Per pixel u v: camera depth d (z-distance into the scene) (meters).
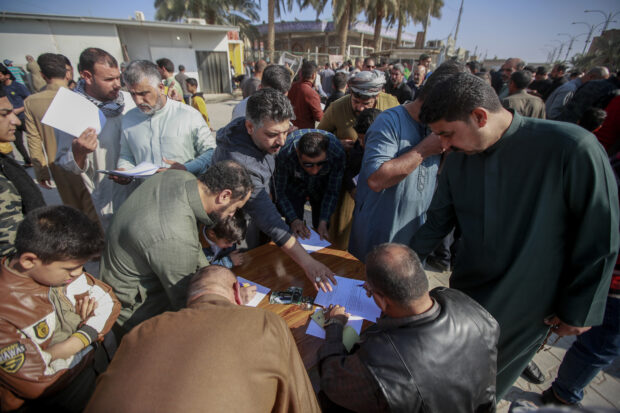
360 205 1.99
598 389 1.90
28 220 1.01
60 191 2.68
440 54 12.12
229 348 0.75
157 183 1.29
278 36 27.33
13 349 1.01
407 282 1.00
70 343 1.20
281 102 1.57
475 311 1.08
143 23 10.48
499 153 1.17
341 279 1.68
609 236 1.02
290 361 0.91
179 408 0.65
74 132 1.85
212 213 1.30
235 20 20.27
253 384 0.74
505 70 5.94
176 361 0.71
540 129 1.09
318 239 2.05
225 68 13.30
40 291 1.10
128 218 1.21
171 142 2.17
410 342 0.98
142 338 0.77
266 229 1.64
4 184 1.43
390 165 1.56
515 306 1.28
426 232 1.63
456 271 1.52
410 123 1.66
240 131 1.81
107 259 1.33
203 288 1.01
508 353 1.39
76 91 2.34
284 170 2.23
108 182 2.46
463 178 1.34
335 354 1.15
